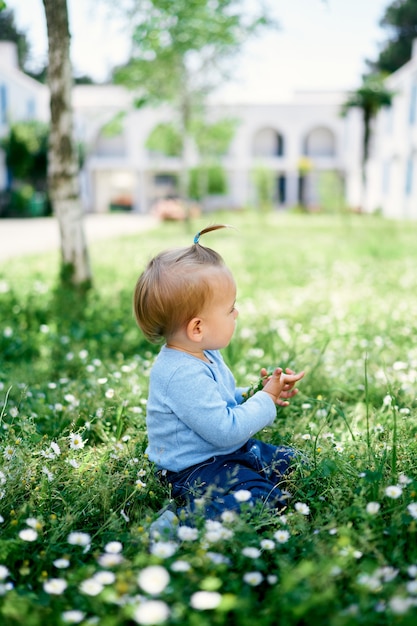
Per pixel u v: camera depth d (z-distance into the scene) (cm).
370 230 2002
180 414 218
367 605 148
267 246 1455
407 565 170
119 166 4431
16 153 3198
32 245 1625
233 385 249
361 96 2980
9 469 221
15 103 3531
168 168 4431
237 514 196
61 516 209
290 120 4378
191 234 1973
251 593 161
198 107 2011
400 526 187
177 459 221
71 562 183
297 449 248
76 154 720
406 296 686
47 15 668
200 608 149
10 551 176
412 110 2916
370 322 527
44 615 150
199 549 168
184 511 199
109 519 194
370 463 228
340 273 894
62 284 730
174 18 1395
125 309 607
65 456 240
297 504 196
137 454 244
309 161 4369
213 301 219
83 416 294
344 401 348
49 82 701
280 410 307
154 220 3275
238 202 4462
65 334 510
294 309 611
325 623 144
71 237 725
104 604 154
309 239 1695
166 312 220
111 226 2650
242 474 215
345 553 166
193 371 219
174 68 1670
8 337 478
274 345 456
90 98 4172
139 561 162
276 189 4494
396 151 3177
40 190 3519
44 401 330
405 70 3003
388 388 314
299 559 179
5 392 348
